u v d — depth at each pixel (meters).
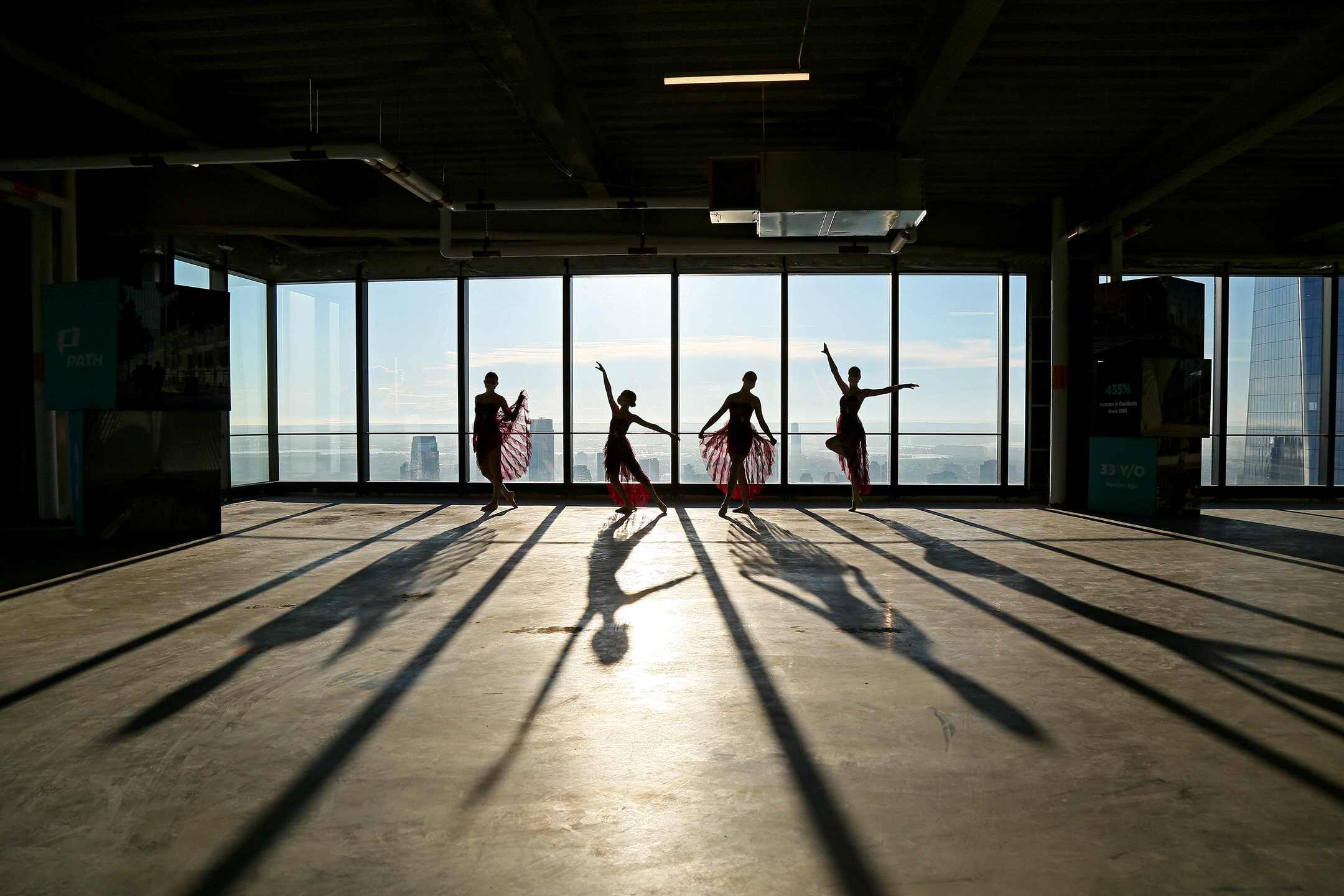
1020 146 7.21
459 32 4.63
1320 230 8.98
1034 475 9.69
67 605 4.17
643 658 3.24
